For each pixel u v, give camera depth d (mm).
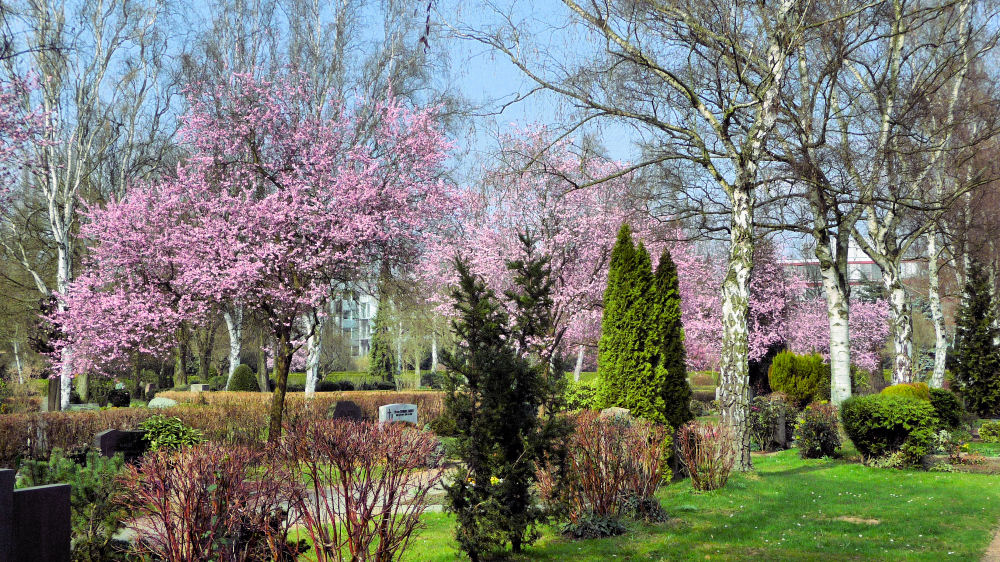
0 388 29562
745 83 12516
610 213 19906
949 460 14008
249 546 5812
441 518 9070
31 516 5168
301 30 25547
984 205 21875
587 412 11719
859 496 10531
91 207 19844
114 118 26125
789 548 7465
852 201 15914
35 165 20844
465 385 7273
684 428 11500
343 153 18859
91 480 6434
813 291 35594
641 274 12898
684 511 9680
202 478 5738
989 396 25109
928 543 7574
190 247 17203
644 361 12531
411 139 18797
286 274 16984
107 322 18672
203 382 40156
